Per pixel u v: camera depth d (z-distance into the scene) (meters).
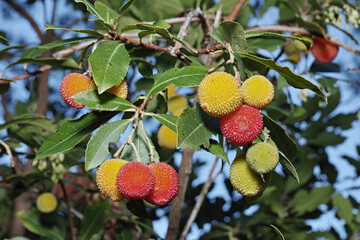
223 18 0.67
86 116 0.46
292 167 0.45
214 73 0.43
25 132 0.66
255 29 0.63
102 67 0.44
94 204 0.66
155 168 0.44
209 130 0.45
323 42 0.65
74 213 0.72
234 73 0.48
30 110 0.70
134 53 0.56
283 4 0.72
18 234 0.73
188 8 0.67
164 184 0.43
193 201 0.77
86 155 0.45
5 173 0.71
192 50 0.47
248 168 0.45
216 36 0.44
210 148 0.45
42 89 0.76
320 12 0.67
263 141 0.46
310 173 0.72
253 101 0.43
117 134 0.45
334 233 0.71
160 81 0.46
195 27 0.66
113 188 0.43
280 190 0.71
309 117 0.76
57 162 0.64
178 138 0.44
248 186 0.45
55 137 0.46
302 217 0.72
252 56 0.45
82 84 0.46
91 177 0.68
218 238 0.73
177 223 0.61
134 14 0.68
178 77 0.45
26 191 0.69
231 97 0.42
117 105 0.45
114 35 0.47
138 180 0.42
